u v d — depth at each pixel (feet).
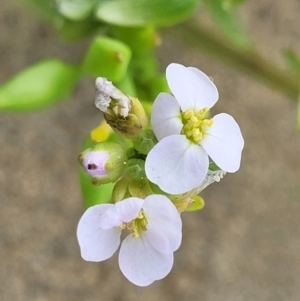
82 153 0.17
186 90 0.16
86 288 0.36
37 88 0.23
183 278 0.36
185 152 0.15
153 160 0.15
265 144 0.37
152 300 0.36
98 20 0.24
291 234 0.37
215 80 0.36
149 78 0.24
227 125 0.16
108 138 0.21
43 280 0.35
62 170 0.35
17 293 0.35
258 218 0.37
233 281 0.37
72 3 0.24
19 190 0.35
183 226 0.36
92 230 0.15
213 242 0.36
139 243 0.15
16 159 0.35
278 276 0.37
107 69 0.22
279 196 0.37
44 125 0.35
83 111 0.35
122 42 0.24
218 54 0.30
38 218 0.35
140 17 0.22
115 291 0.36
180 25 0.29
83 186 0.20
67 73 0.24
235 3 0.27
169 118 0.16
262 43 0.37
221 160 0.15
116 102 0.16
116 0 0.22
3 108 0.23
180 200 0.17
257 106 0.37
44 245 0.35
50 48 0.35
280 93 0.35
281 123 0.37
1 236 0.35
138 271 0.15
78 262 0.36
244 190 0.37
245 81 0.36
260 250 0.37
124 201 0.15
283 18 0.37
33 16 0.34
